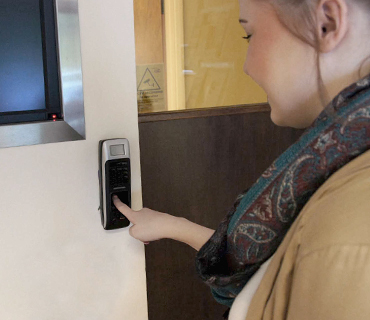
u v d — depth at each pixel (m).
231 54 1.63
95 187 0.98
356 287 0.36
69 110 0.90
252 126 1.67
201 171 1.60
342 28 0.46
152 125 1.48
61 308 1.00
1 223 0.90
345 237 0.37
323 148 0.48
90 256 1.01
